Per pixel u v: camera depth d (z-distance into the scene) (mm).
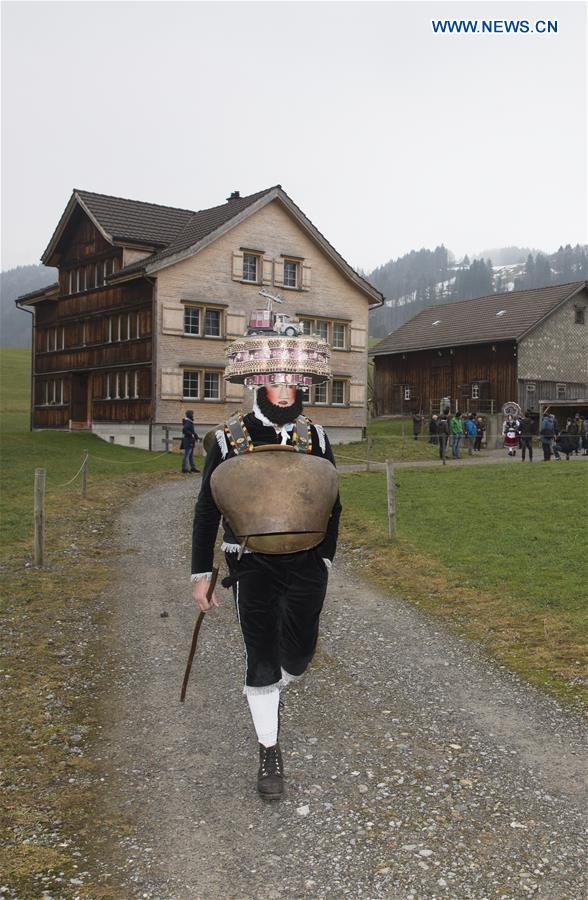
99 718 5070
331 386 36344
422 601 8203
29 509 14117
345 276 36312
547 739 4715
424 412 51125
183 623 7438
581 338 48375
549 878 3250
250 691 3871
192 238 32406
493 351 46594
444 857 3414
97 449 29656
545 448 27328
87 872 3295
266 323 3908
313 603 3793
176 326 31375
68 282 37406
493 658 6289
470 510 13766
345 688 5664
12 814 3758
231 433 3785
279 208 34094
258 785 3930
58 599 8109
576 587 8125
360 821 3730
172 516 14531
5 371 80625
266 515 3609
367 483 18781
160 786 4117
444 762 4398
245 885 3215
